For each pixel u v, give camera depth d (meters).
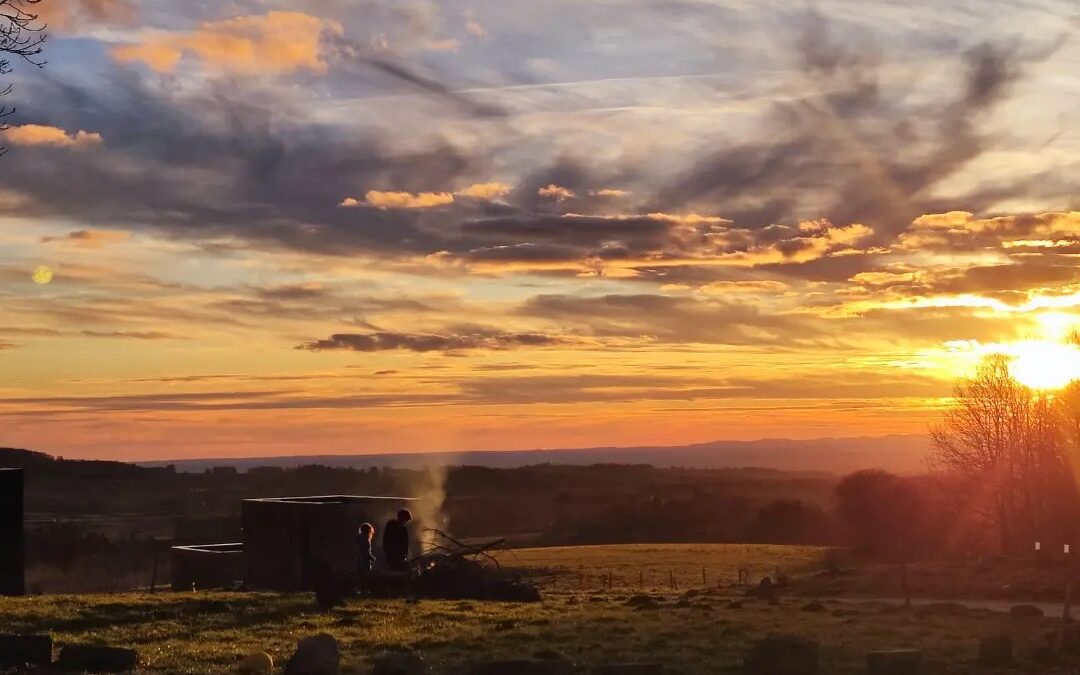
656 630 30.39
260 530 47.44
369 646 25.84
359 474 161.12
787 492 161.25
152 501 134.88
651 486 177.62
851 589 52.59
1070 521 75.88
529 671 20.12
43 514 123.19
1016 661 24.95
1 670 19.02
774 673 21.64
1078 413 81.25
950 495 89.00
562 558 87.31
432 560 42.06
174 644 24.97
